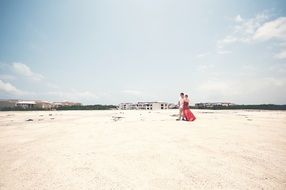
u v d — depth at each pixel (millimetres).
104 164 4285
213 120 14703
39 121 15648
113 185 3250
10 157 4957
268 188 3035
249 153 4906
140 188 3119
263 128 9578
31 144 6461
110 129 9867
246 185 3141
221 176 3504
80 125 12078
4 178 3625
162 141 6543
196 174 3619
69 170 3963
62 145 6227
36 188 3199
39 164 4363
